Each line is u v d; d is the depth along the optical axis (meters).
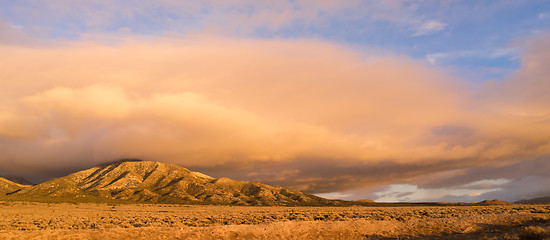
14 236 32.38
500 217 46.78
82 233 34.94
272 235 38.19
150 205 185.00
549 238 28.09
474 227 41.53
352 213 81.81
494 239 30.89
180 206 185.38
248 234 38.00
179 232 37.34
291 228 40.91
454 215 68.19
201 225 56.44
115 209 137.25
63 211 112.25
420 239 36.44
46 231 35.72
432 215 69.00
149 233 36.50
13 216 78.00
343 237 38.59
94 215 89.62
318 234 39.41
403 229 42.03
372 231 41.22
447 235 38.19
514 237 30.03
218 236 36.62
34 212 99.31
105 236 34.50
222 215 88.06
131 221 63.34
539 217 45.50
